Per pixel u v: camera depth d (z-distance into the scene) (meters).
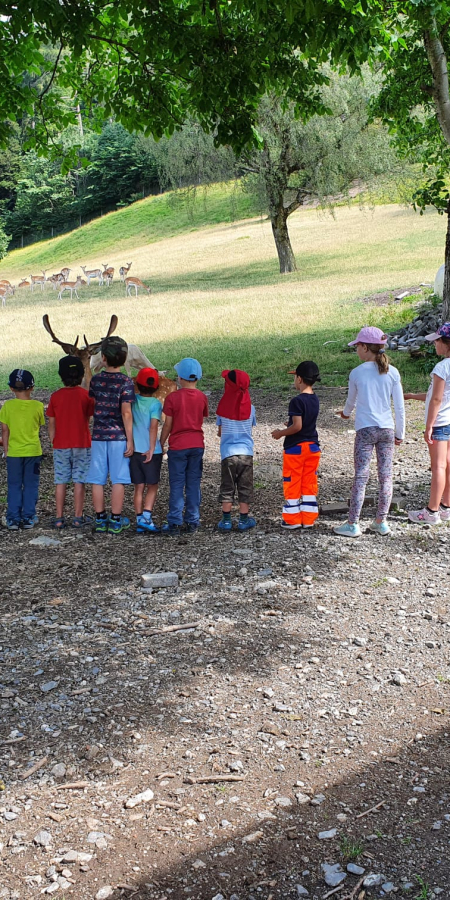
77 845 2.83
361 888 2.61
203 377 14.07
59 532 6.61
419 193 13.39
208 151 29.47
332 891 2.60
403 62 12.54
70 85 10.70
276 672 4.03
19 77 9.98
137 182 76.25
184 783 3.17
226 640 4.39
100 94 10.37
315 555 5.69
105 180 75.88
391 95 13.41
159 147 31.62
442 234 36.34
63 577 5.47
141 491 6.48
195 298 27.61
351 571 5.36
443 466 6.18
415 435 9.51
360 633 4.45
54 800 3.08
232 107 8.72
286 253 32.12
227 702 3.76
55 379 15.58
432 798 3.05
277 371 14.09
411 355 13.52
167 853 2.79
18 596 5.14
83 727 3.56
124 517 6.76
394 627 4.51
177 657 4.21
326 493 7.37
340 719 3.61
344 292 23.64
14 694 3.85
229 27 8.21
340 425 10.25
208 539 6.23
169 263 44.19
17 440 6.68
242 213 59.12
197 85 8.20
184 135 29.88
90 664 4.15
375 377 5.80
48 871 2.71
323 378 13.27
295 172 32.34
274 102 26.36
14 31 7.04
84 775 3.23
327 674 4.01
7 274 64.19
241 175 31.98
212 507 7.25
